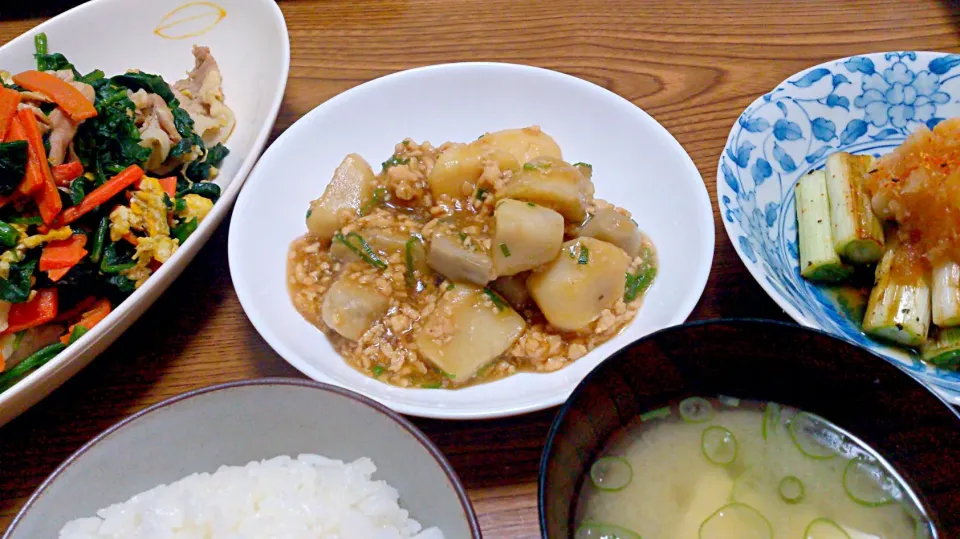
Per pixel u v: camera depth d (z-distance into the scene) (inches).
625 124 17.0
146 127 17.1
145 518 12.4
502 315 14.5
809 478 12.4
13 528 12.0
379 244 15.1
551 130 17.5
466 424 14.2
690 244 15.4
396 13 20.4
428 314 14.7
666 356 12.5
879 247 15.1
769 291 13.7
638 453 12.7
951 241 14.4
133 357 15.1
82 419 14.5
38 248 15.3
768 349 12.5
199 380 14.9
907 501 12.2
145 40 19.7
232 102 19.1
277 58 18.3
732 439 12.7
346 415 12.8
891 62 16.7
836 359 12.3
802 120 16.5
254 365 15.0
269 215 16.2
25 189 15.0
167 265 14.6
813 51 19.1
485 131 17.7
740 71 18.8
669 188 16.2
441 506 12.4
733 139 15.7
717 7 20.1
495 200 15.2
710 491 12.3
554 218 14.4
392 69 19.2
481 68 17.8
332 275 15.5
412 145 16.8
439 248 14.6
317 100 18.7
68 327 15.6
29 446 14.2
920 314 14.4
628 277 15.2
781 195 16.2
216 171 18.1
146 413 12.6
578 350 14.4
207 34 19.6
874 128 16.8
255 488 12.8
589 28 19.8
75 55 19.1
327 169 17.1
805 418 12.8
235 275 14.9
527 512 13.5
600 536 12.1
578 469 12.4
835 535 12.0
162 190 16.3
